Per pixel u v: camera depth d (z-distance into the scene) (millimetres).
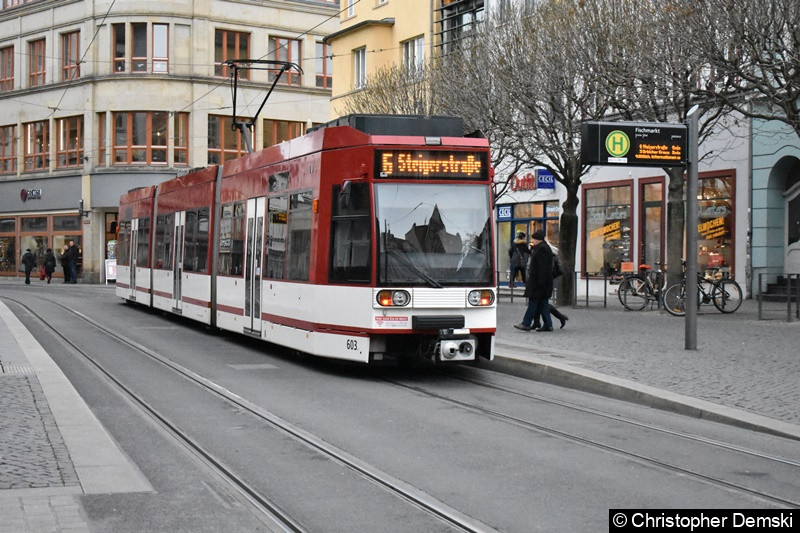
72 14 52438
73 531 5652
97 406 11016
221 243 19219
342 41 43531
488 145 13508
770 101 18047
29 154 55312
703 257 26953
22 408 9898
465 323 13117
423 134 13547
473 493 7051
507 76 24031
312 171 14273
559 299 25750
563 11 23047
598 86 22062
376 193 13023
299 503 6781
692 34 18172
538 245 18500
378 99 30125
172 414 10516
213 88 51531
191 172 22328
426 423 10016
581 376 12523
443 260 13102
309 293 14125
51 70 53656
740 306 23953
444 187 13273
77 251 50188
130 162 50875
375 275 12867
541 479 7504
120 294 30531
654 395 11086
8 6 56250
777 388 11484
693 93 18359
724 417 9992
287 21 53656
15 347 15977
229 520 6242
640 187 29391
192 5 50969
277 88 53438
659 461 8156
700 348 15422
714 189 26562
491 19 26750
